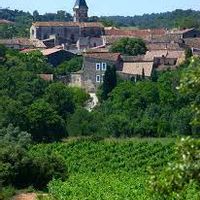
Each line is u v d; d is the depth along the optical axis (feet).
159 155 324.60
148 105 439.22
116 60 597.11
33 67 579.07
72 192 208.03
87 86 598.75
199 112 51.93
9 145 268.82
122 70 593.01
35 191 233.76
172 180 49.32
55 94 441.68
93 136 393.09
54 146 355.36
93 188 214.90
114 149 349.00
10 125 358.02
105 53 612.29
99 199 192.85
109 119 426.10
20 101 405.39
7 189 228.22
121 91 454.81
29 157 241.96
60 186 216.95
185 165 48.93
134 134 420.36
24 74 465.47
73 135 422.41
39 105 386.52
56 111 418.51
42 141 386.52
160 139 405.18
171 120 418.31
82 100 503.20
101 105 472.03
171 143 334.85
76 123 425.28
